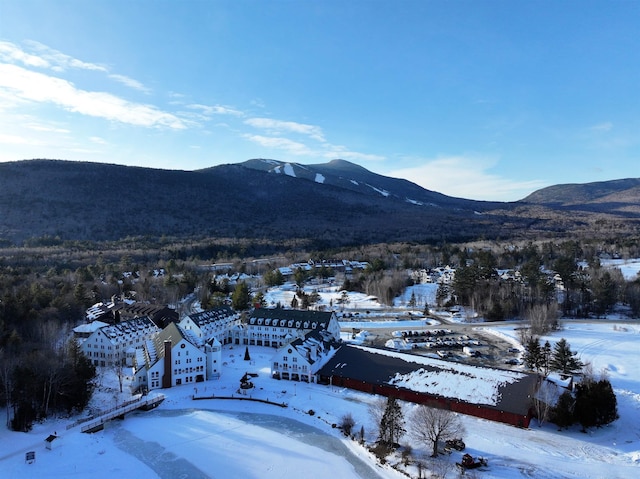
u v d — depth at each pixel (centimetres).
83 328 19050
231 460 10444
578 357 16838
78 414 12438
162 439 11394
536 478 9525
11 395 11800
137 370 14612
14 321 17025
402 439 11212
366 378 14550
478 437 11331
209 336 18925
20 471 9756
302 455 10638
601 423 11738
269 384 15000
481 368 14250
